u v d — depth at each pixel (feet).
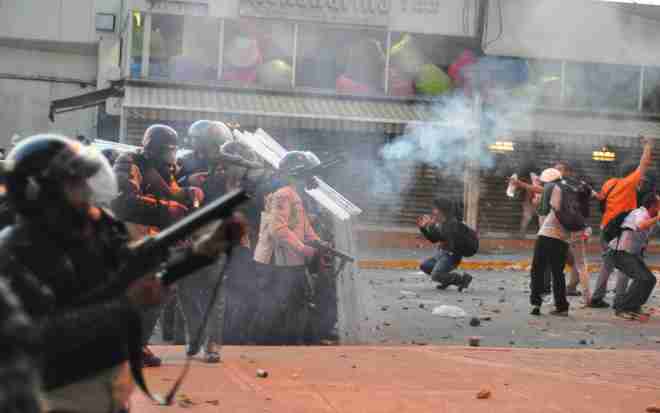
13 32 109.91
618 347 45.03
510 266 86.58
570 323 52.34
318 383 28.35
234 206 12.58
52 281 11.77
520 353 37.14
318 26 102.01
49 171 11.84
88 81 112.16
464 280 66.08
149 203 29.60
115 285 11.94
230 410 24.22
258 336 39.70
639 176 54.44
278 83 100.42
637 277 53.67
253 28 100.89
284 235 38.37
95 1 109.91
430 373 31.01
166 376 28.63
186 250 13.15
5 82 111.04
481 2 103.24
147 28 98.94
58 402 12.14
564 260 54.49
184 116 93.15
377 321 51.06
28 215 11.92
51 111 98.53
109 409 12.46
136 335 12.42
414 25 103.14
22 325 8.64
